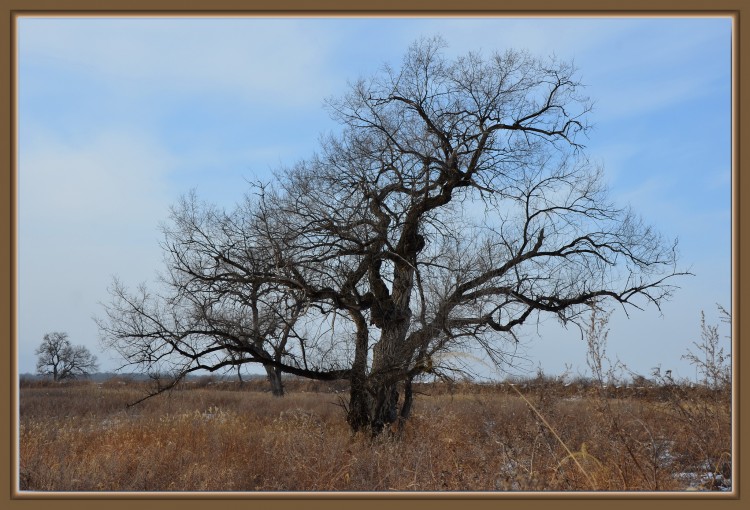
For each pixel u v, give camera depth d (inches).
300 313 696.4
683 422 309.4
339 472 383.9
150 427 668.7
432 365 652.1
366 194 734.5
